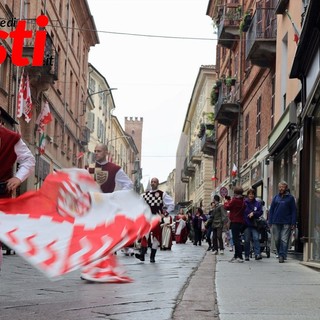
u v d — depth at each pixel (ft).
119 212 17.12
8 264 35.76
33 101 86.74
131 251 46.34
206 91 179.42
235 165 100.58
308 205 38.70
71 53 122.01
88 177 17.01
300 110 46.68
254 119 84.79
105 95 213.46
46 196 16.10
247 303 17.31
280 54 62.23
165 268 33.06
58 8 104.73
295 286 22.79
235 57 106.73
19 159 15.85
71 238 15.60
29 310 15.74
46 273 14.44
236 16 101.81
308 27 36.50
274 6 68.13
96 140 194.90
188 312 15.33
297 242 46.50
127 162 334.24
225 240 84.48
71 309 15.90
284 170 57.11
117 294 19.29
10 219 15.31
